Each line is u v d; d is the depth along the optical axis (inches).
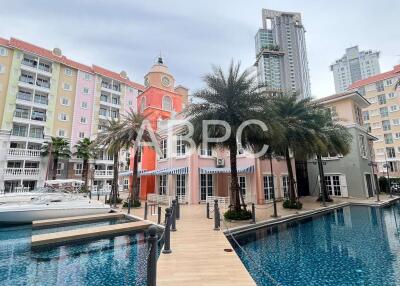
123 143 832.3
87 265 320.2
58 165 1608.0
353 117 1062.4
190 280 204.4
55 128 1636.3
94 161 1715.1
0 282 268.5
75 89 1781.5
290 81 3346.5
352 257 318.0
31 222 570.6
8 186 1353.3
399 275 258.7
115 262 331.0
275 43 3678.6
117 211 698.8
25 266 316.5
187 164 857.5
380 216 625.9
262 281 251.6
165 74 1291.8
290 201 703.1
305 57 3671.3
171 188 908.6
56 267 313.3
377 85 2175.2
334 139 800.3
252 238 415.8
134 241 431.5
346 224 529.0
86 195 1155.9
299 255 329.4
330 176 1089.4
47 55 1649.9
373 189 1112.8
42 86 1638.8
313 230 473.7
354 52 4313.5
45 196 702.5
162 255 273.9
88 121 1809.8
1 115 1421.0
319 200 901.2
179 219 516.1
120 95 2070.6
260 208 706.8
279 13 4015.8
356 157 1016.9
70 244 402.0
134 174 826.2
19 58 1528.1
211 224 460.4
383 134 2092.8
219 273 220.1
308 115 687.7
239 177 882.1
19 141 1455.5
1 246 405.4
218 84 502.3
